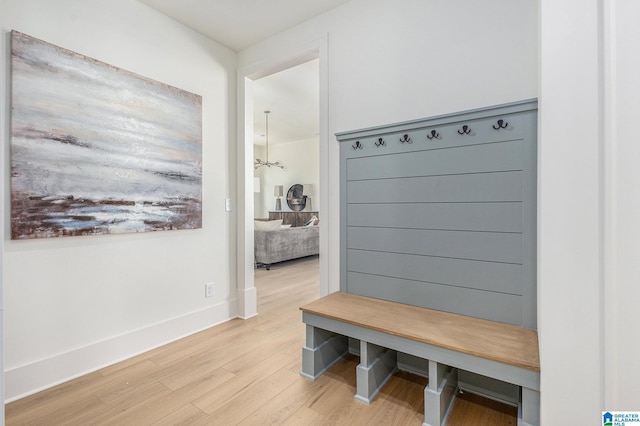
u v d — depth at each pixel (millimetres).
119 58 2014
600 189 946
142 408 1525
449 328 1513
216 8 2221
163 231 2268
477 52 1680
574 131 979
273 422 1425
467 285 1676
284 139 7973
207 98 2588
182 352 2127
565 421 996
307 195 7914
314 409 1518
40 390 1666
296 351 2145
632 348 902
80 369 1827
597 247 951
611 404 931
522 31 1559
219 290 2686
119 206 1988
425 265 1810
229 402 1572
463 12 1722
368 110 2055
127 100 2033
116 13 2004
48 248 1717
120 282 2027
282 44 2518
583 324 969
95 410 1509
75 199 1787
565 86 992
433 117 1750
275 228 5695
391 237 1932
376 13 2029
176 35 2359
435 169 1769
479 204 1635
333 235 2209
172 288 2334
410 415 1474
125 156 2020
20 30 1605
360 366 1604
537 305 1435
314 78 3943
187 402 1572
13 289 1599
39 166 1650
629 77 901
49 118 1686
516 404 1546
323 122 2260
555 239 1009
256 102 4883
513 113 1533
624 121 908
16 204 1578
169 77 2309
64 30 1766
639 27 889
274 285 4043
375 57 2029
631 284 901
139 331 2117
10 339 1591
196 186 2473
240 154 2822
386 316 1680
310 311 1774
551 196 1016
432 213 1782
